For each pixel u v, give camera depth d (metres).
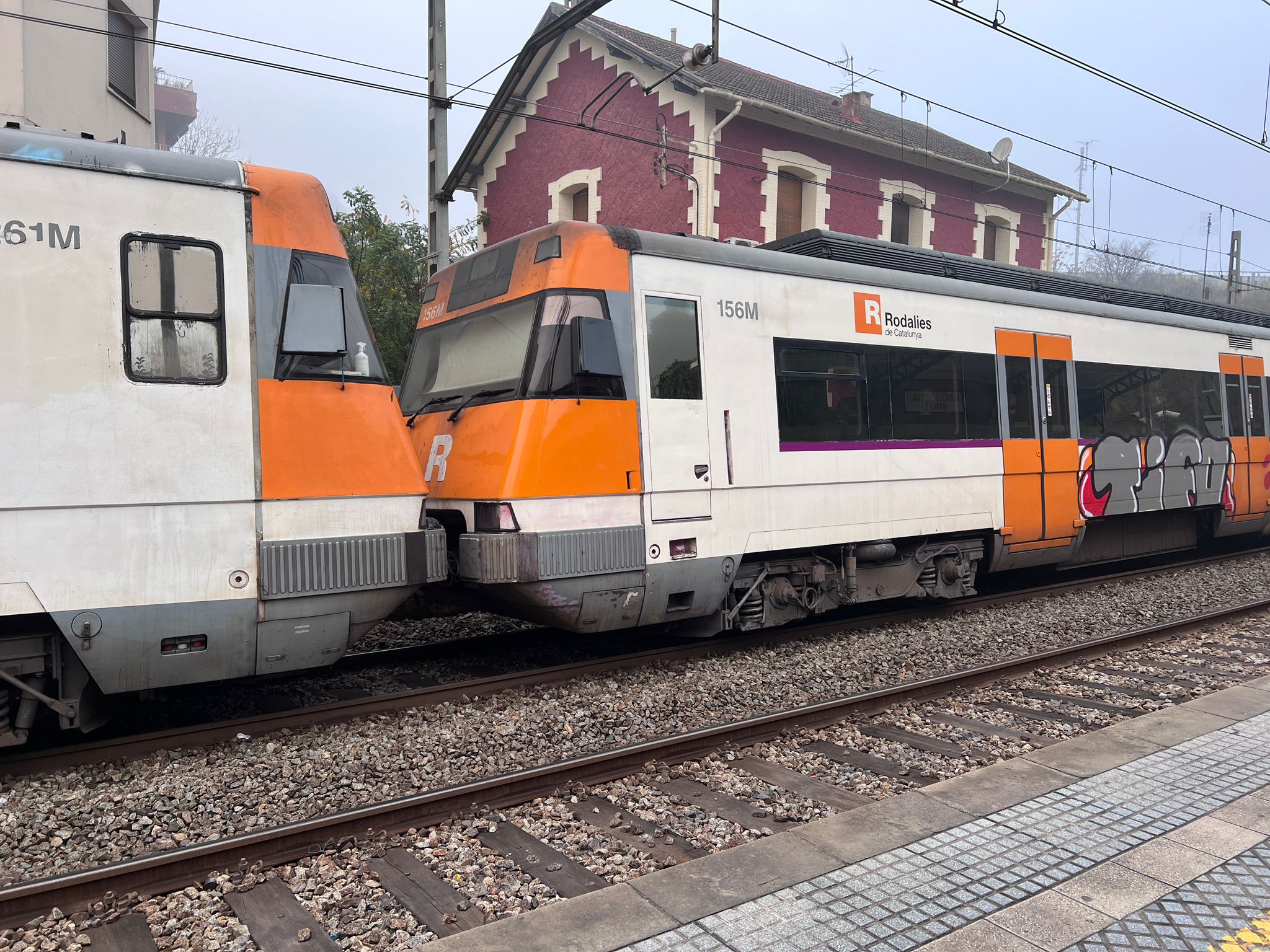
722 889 3.57
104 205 4.85
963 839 4.02
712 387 7.34
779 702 6.57
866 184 19.86
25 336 4.61
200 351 5.08
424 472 7.33
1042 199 24.09
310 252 5.47
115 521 4.79
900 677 7.31
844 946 3.15
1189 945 3.15
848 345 8.37
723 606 7.79
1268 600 9.91
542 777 4.76
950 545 9.41
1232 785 4.63
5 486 4.53
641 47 17.95
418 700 6.29
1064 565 11.63
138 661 4.93
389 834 4.18
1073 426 10.56
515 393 6.58
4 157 4.63
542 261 6.79
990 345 9.70
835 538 8.14
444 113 12.02
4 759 4.99
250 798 4.66
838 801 4.72
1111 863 3.76
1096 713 6.26
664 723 6.02
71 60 12.05
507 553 6.25
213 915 3.52
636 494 6.82
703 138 16.83
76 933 3.37
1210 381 12.95
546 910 3.41
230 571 5.09
